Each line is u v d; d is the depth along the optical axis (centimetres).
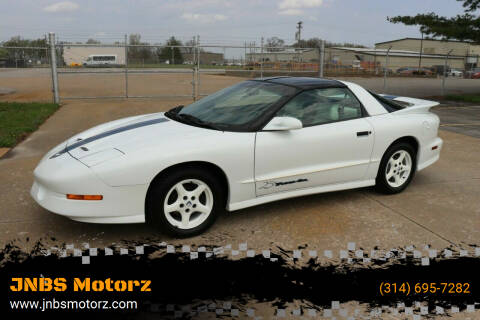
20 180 500
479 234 367
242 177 360
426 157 481
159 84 2156
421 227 378
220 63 1952
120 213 324
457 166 595
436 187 493
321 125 400
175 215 354
